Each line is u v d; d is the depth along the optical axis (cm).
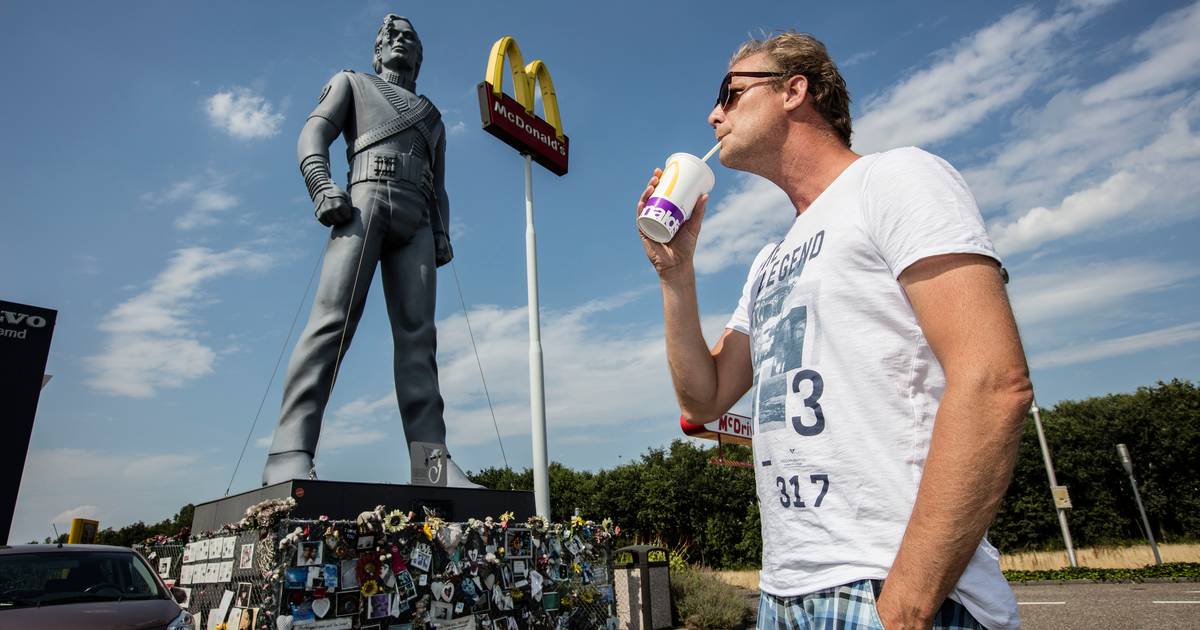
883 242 132
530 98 1080
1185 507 2784
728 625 1038
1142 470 2889
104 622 512
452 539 596
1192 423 2822
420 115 902
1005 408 106
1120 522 2780
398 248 882
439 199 966
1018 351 111
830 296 141
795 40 180
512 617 638
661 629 1029
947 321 116
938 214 124
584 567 738
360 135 864
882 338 132
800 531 134
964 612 118
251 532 528
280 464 706
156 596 582
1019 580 1589
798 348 145
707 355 205
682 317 204
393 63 925
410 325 869
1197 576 1364
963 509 104
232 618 514
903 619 107
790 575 135
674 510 3231
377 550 540
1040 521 2858
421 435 830
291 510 520
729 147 180
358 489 604
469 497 697
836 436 132
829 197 154
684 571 1296
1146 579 1414
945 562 104
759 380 157
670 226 198
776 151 175
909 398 129
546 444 894
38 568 564
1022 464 2945
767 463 148
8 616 497
